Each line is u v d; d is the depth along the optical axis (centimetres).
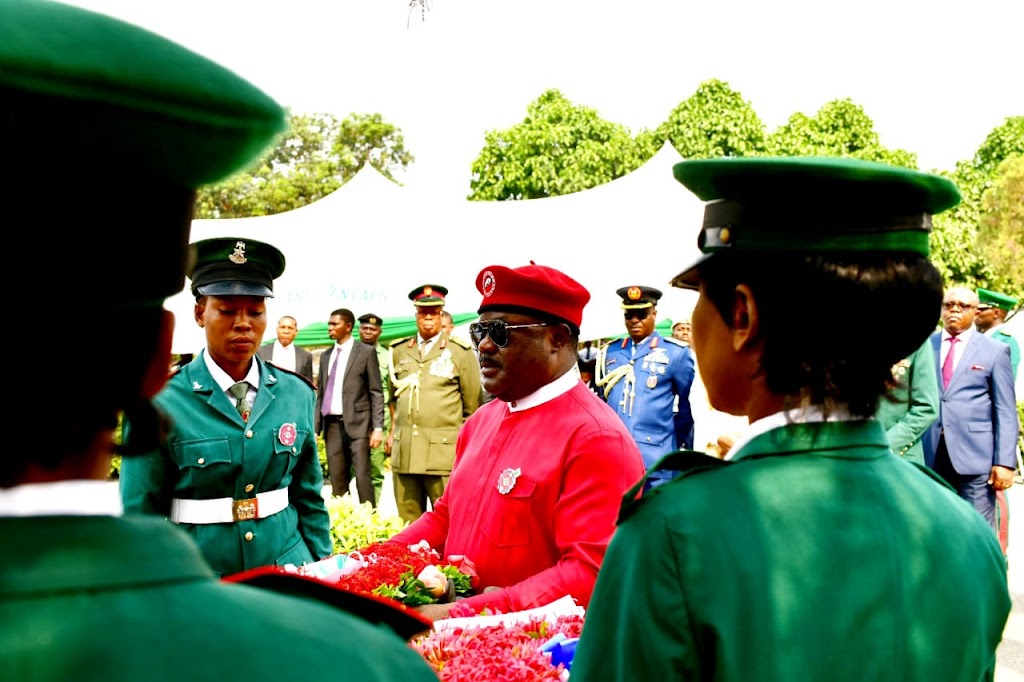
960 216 2109
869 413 140
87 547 72
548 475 282
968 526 143
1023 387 1479
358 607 96
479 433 317
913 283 134
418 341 842
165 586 76
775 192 135
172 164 76
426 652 226
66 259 71
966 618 135
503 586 287
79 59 66
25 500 75
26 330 71
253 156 82
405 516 834
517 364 294
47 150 69
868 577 129
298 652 77
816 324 134
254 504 333
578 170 2483
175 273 80
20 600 68
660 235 1428
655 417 799
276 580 96
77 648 69
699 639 128
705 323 148
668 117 2608
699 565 128
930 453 686
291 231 1440
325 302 1413
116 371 78
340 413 993
